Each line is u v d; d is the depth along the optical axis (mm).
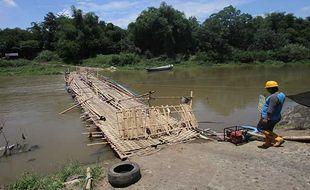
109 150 12266
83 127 16078
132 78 40125
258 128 9852
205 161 8992
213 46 70250
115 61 60594
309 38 82188
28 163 11438
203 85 31000
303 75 38719
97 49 70000
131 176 7914
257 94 24375
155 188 7594
